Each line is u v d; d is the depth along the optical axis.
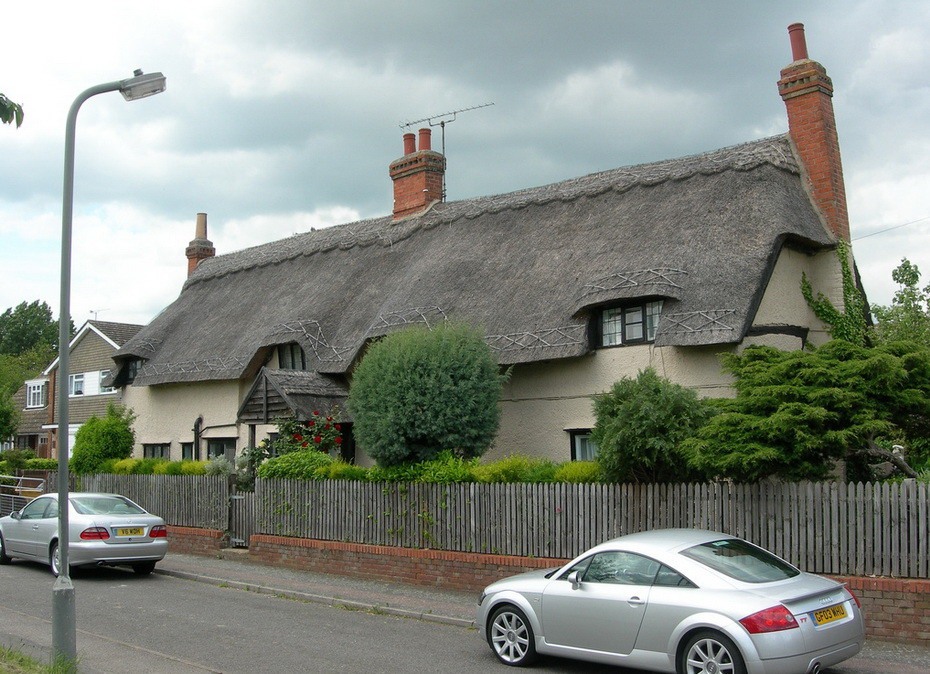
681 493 11.70
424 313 18.22
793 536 10.79
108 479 22.03
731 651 7.63
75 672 8.55
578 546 12.59
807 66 16.98
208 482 18.98
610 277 15.67
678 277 14.88
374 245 23.20
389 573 14.77
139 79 10.02
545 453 16.19
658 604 8.22
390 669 9.20
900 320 22.83
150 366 24.94
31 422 47.03
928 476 10.82
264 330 22.30
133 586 14.92
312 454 17.09
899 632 9.84
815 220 16.25
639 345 15.15
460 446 14.62
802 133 17.00
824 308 15.84
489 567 13.42
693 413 11.58
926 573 9.91
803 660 7.50
